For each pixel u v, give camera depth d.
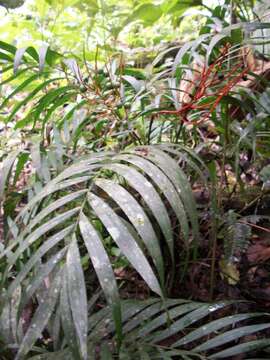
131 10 1.31
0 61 1.07
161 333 0.75
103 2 1.30
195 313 0.77
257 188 1.13
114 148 1.08
